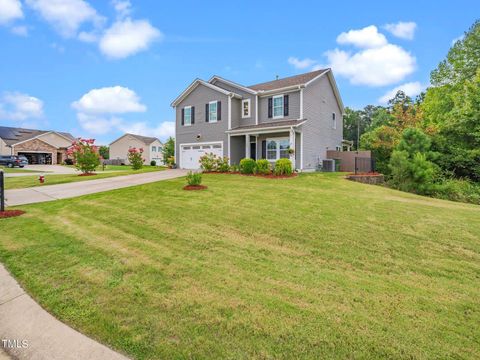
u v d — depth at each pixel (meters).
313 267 4.08
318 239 5.26
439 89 26.23
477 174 18.06
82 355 2.38
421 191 15.05
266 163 14.97
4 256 4.50
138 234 5.58
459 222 6.45
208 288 3.44
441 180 16.70
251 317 2.85
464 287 3.55
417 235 5.52
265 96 19.97
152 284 3.55
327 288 3.46
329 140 22.30
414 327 2.71
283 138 19.00
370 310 2.98
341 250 4.75
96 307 3.06
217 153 20.81
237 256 4.47
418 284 3.60
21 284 3.60
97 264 4.16
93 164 18.64
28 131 47.69
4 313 3.01
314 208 7.67
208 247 4.86
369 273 3.91
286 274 3.84
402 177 15.25
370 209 7.61
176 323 2.76
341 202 8.49
